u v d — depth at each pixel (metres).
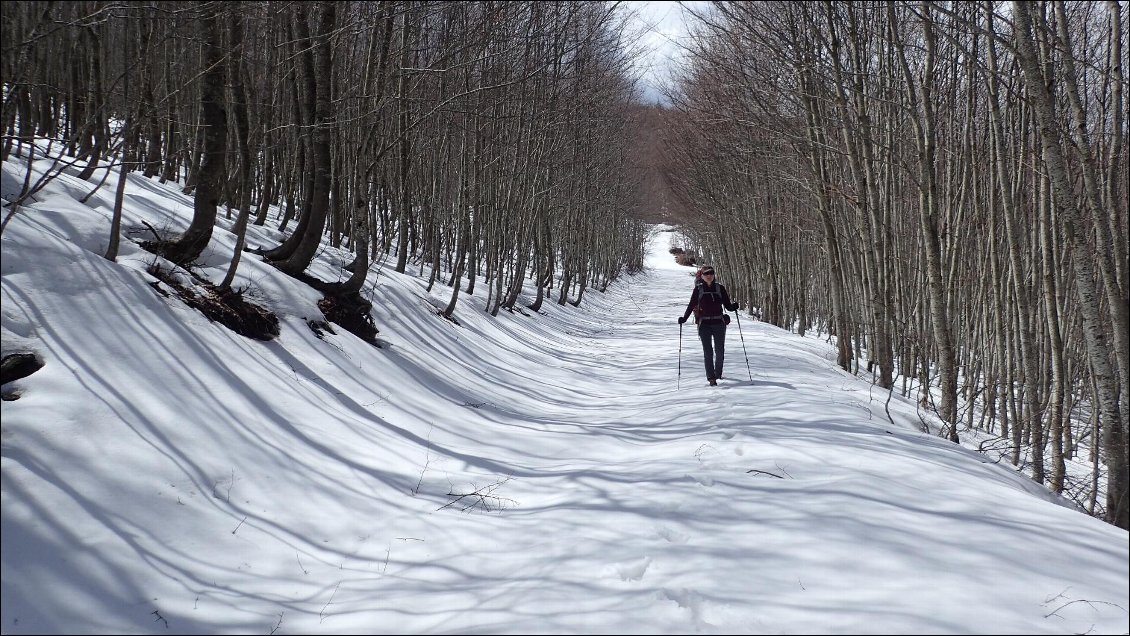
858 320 14.66
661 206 51.28
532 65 14.13
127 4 5.11
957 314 11.73
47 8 4.57
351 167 13.85
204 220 6.74
